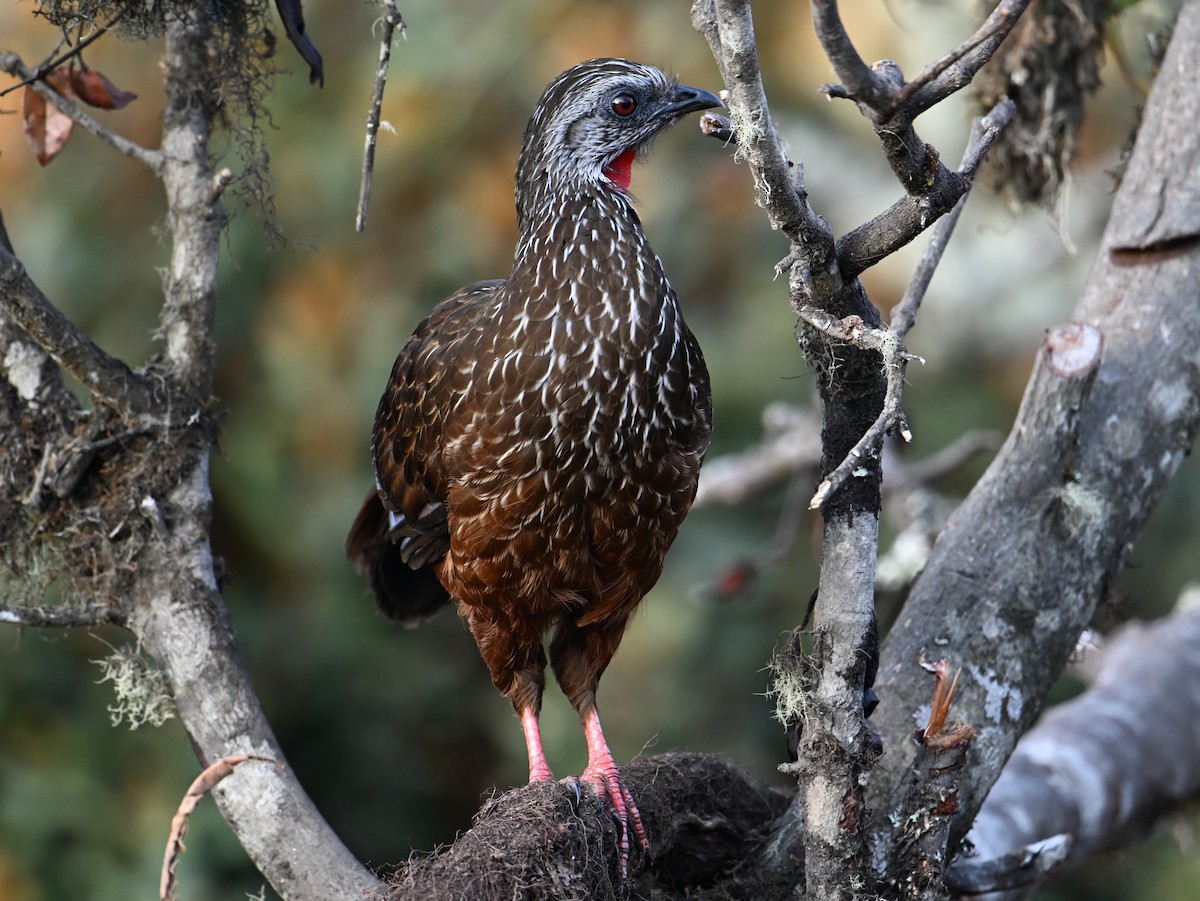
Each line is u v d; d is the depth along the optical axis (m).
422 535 8.10
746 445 13.09
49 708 12.55
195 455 7.33
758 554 11.58
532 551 7.44
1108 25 9.70
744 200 13.38
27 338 7.26
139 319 12.53
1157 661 9.65
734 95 4.96
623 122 7.55
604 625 8.02
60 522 7.21
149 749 12.57
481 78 12.86
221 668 6.99
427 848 13.74
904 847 6.36
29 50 11.92
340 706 13.52
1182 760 9.18
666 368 7.19
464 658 14.18
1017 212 11.50
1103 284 7.82
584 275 7.13
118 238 12.58
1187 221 7.62
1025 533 7.06
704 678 13.33
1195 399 7.40
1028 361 13.90
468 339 7.48
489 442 7.22
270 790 6.73
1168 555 13.91
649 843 6.95
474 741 14.09
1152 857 12.80
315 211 12.80
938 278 14.05
